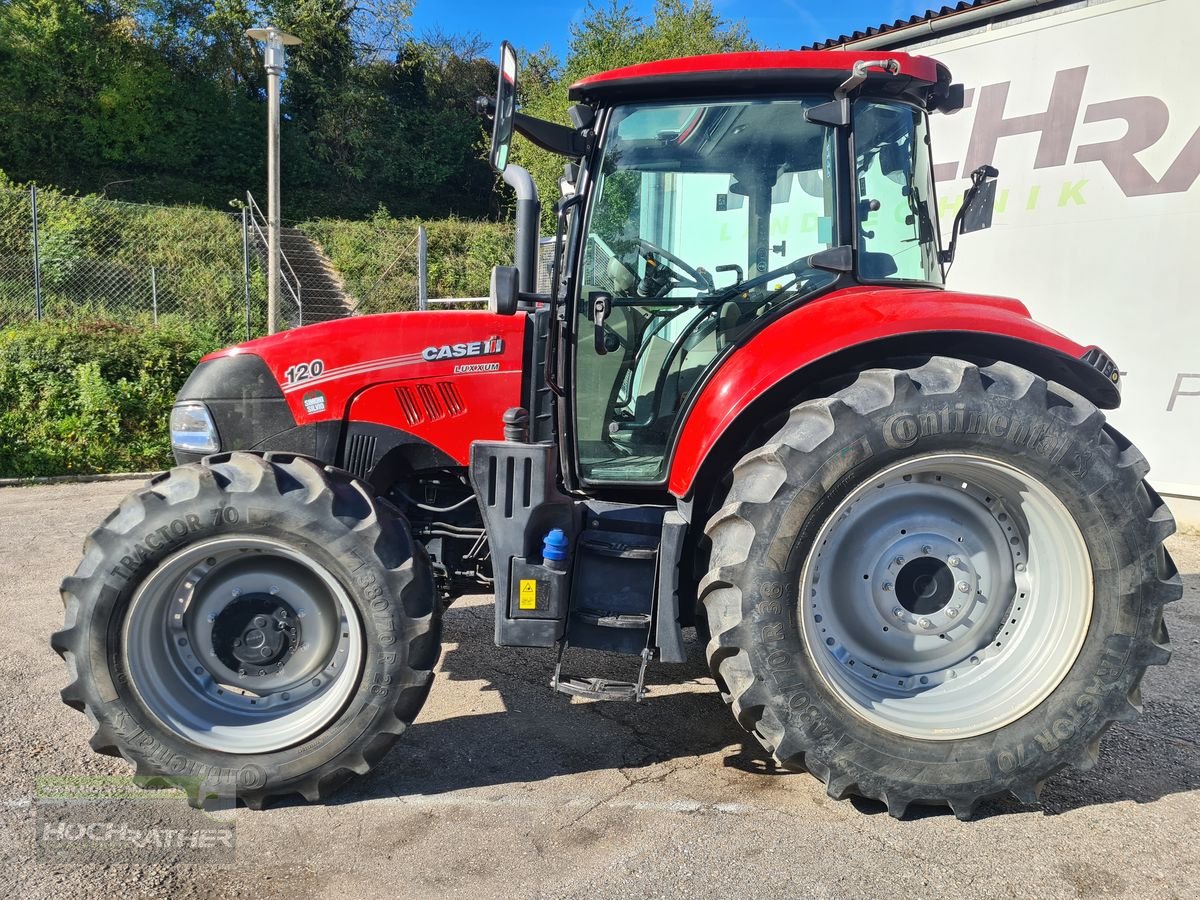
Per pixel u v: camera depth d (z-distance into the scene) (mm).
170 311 13750
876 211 2803
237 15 30078
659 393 2848
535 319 2980
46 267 13453
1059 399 2408
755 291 2775
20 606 4309
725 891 2094
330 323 3125
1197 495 6156
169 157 27844
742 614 2346
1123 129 6367
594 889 2102
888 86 2750
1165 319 6254
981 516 2551
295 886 2117
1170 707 3234
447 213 32688
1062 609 2465
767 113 2686
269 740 2457
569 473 2881
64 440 8172
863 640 2561
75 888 2096
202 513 2354
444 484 3221
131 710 2387
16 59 25328
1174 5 6055
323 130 31828
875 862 2217
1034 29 6797
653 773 2707
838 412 2344
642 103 2697
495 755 2824
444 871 2178
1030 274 6973
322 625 2541
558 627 2525
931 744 2383
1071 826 2404
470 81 36719
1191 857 2252
